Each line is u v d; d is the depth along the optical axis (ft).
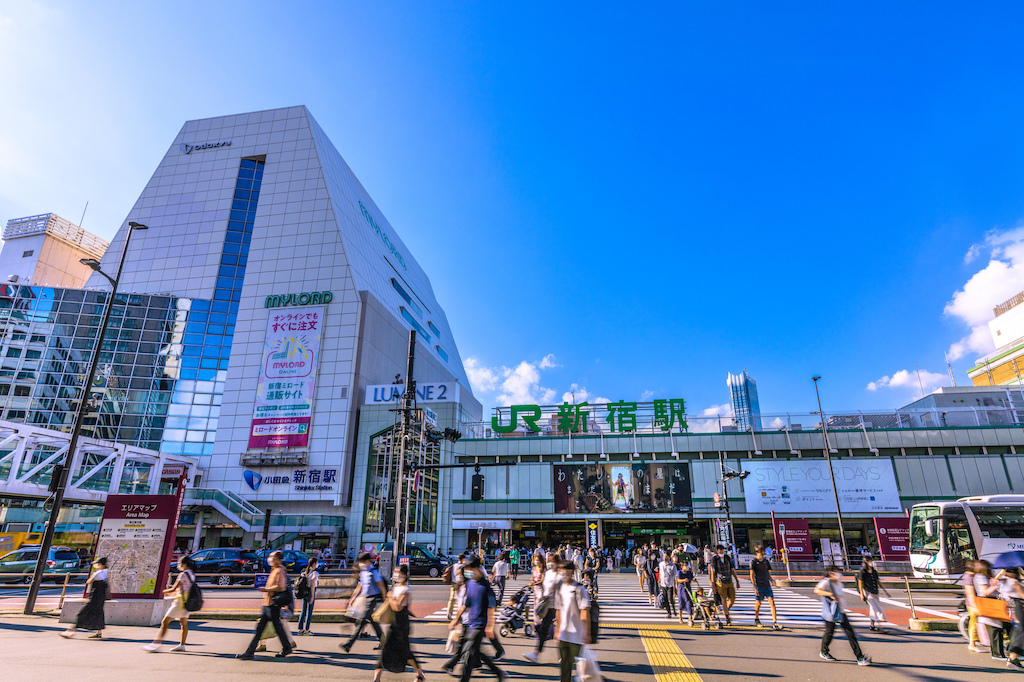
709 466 157.48
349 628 39.70
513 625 40.04
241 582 84.64
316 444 167.63
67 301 182.80
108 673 27.04
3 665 28.60
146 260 202.18
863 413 159.74
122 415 172.45
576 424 168.96
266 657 31.48
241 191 211.61
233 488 165.68
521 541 165.27
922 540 76.13
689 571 46.32
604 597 67.41
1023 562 68.03
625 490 158.51
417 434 144.15
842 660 31.37
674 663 30.60
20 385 170.50
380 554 74.69
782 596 68.33
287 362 178.29
